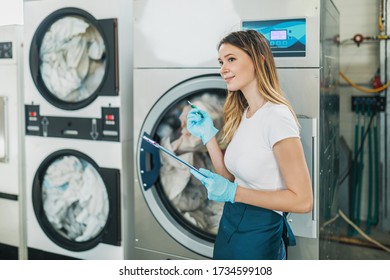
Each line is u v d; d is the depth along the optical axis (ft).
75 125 7.23
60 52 7.32
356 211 10.40
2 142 8.22
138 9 6.43
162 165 6.63
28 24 7.44
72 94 7.30
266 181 4.48
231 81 4.63
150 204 6.61
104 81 6.88
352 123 10.28
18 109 8.03
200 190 6.46
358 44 10.02
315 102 5.42
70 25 7.19
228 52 4.59
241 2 5.68
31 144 7.71
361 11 9.96
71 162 7.48
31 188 7.81
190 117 5.46
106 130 6.95
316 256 5.70
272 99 4.44
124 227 7.09
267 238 4.57
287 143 4.17
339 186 10.41
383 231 10.06
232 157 4.70
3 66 8.07
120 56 6.77
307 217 5.59
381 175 10.05
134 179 6.77
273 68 4.60
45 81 7.54
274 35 5.52
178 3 6.11
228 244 4.75
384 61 9.78
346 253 9.26
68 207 7.58
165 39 6.27
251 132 4.51
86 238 7.45
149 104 6.49
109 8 6.73
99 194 7.27
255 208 4.61
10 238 8.45
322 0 5.55
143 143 6.56
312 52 5.36
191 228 6.54
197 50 6.05
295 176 4.17
